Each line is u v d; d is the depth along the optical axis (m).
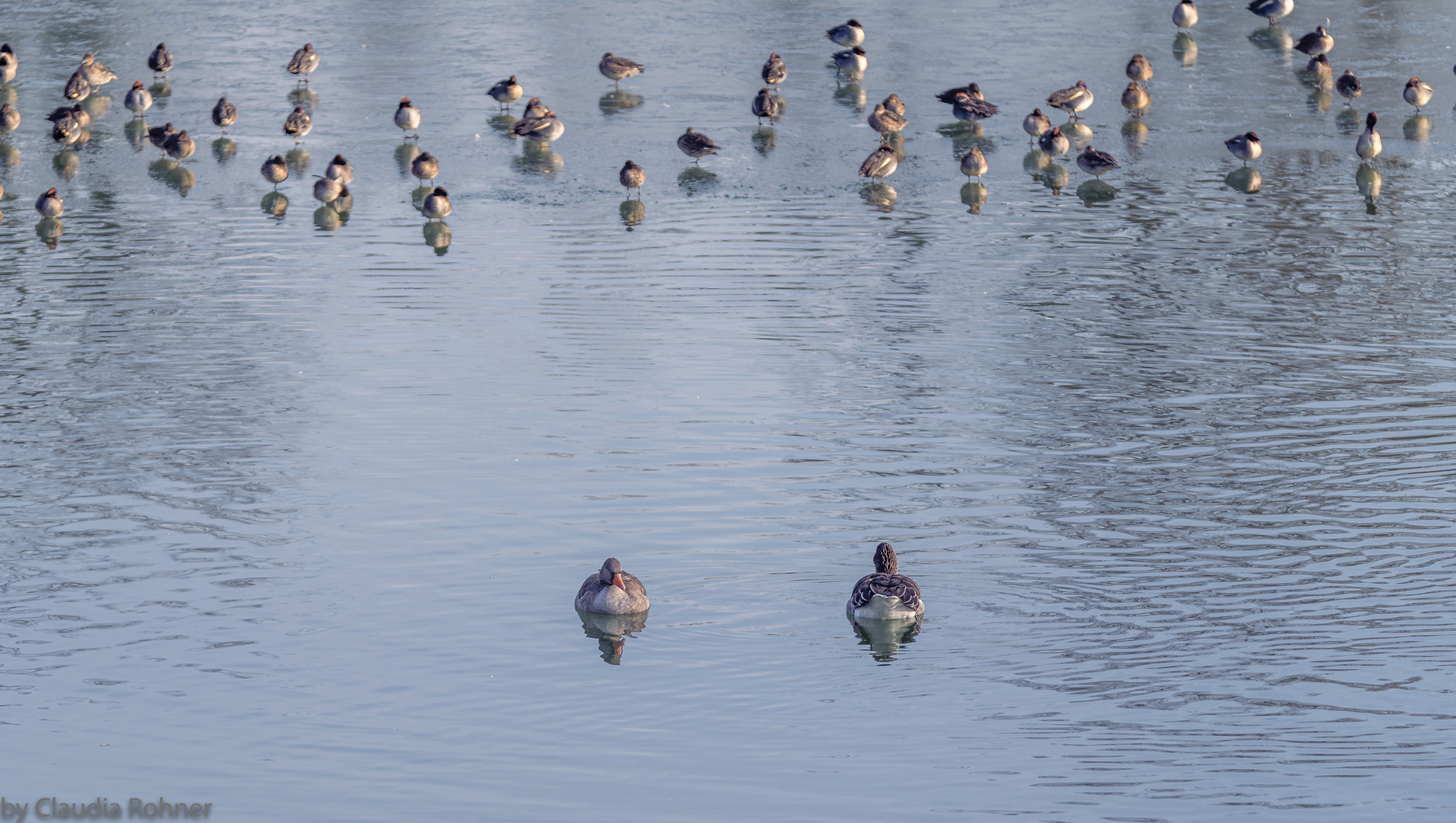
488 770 15.64
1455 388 26.94
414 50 57.41
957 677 17.33
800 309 31.86
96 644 18.31
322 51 57.25
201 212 40.00
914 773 15.35
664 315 31.62
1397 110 48.50
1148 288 33.09
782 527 21.69
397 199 41.19
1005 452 24.38
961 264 35.06
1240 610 18.75
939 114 49.25
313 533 21.61
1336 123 47.38
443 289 33.44
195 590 19.80
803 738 16.14
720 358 29.00
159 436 25.23
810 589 19.77
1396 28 58.72
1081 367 28.34
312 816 14.80
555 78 53.41
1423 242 36.19
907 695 16.91
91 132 47.72
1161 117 48.28
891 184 42.09
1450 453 23.95
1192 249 35.94
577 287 33.53
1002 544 20.89
